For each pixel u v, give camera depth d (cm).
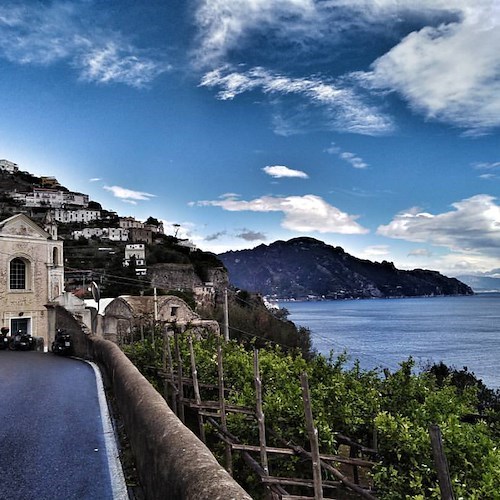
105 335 3183
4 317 3152
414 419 855
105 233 13600
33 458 686
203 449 415
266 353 1391
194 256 12512
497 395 2386
